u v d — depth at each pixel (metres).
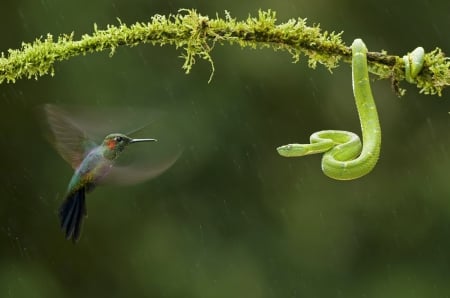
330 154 5.97
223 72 15.36
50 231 14.95
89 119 5.33
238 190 15.41
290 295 15.16
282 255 15.34
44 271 14.88
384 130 16.55
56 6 14.58
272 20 5.74
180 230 15.12
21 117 14.83
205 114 15.18
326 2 15.84
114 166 5.31
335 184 15.88
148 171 5.30
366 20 16.23
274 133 15.61
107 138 5.31
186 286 14.84
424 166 16.45
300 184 15.71
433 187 16.28
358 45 5.84
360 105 5.95
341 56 5.88
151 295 14.88
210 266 14.98
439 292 15.59
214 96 15.30
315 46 5.79
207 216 15.25
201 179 15.30
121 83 14.74
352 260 15.62
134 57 14.88
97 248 15.08
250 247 15.27
